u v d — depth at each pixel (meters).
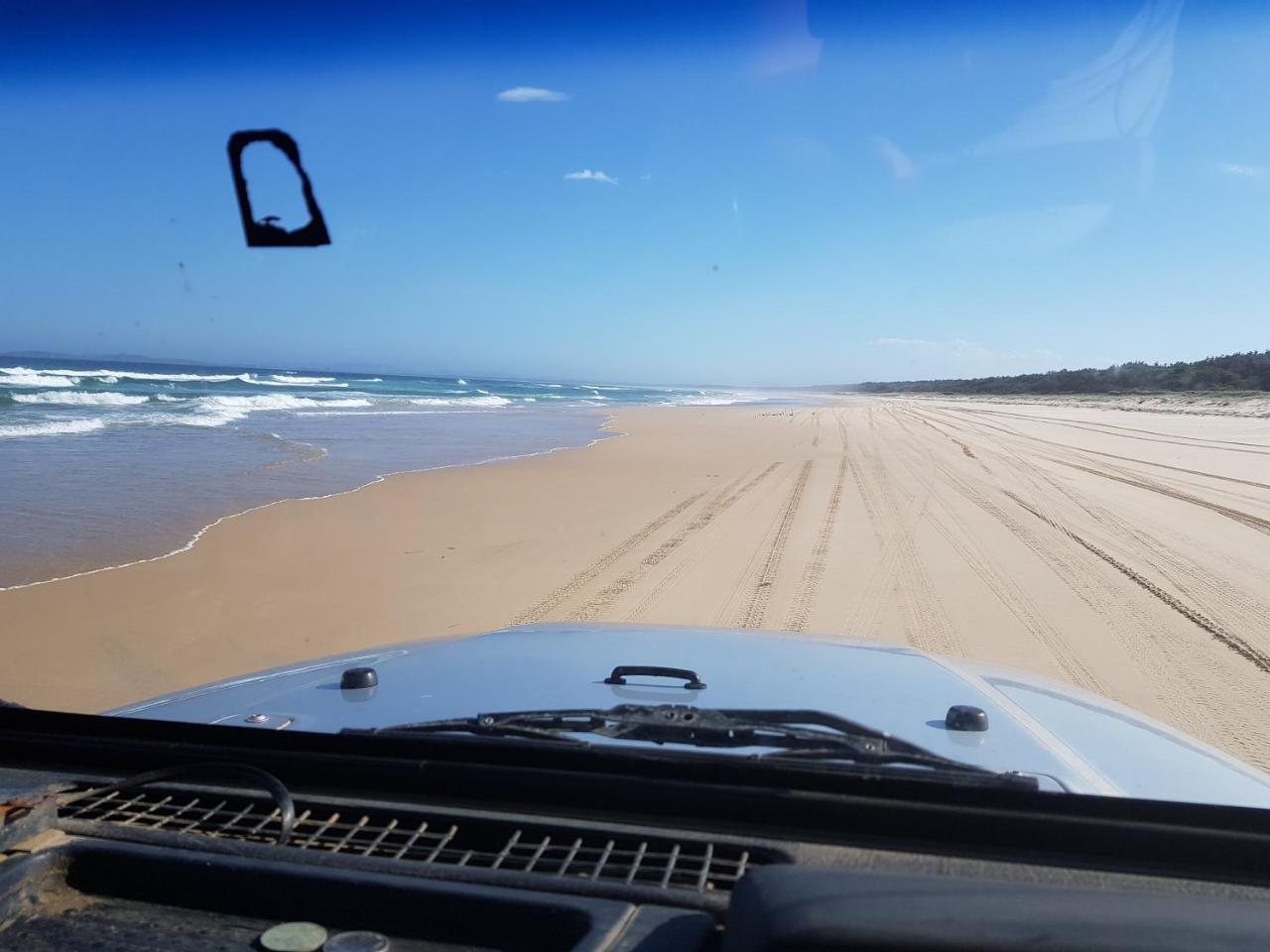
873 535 11.29
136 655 6.57
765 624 7.40
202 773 1.94
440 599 8.16
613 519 12.30
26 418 22.69
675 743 2.12
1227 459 22.30
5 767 2.17
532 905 1.56
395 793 1.99
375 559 9.61
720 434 29.19
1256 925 1.37
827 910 1.37
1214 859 1.70
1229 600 8.34
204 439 20.19
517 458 19.39
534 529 11.49
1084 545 10.77
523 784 1.93
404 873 1.65
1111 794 1.99
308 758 2.04
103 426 21.89
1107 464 20.75
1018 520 12.59
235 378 46.75
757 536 11.11
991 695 2.72
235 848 1.73
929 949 1.30
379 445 21.03
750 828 1.83
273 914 1.64
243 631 7.20
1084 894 1.44
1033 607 8.02
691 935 1.48
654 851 1.75
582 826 1.81
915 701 2.59
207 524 11.08
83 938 1.57
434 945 1.56
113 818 1.89
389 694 2.60
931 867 1.68
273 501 12.80
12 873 1.64
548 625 3.62
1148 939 1.31
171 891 1.68
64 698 5.72
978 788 1.81
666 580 8.87
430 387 60.75
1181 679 6.22
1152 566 9.73
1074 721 2.67
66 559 9.18
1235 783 2.25
